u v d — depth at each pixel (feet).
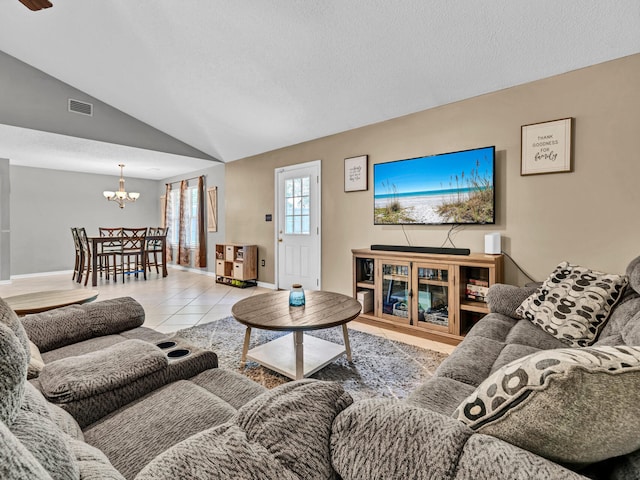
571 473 1.53
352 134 12.75
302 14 7.95
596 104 7.77
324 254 13.93
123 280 18.49
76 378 3.47
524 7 6.73
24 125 12.69
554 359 1.80
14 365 1.55
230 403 3.70
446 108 10.24
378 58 8.89
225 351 8.37
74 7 9.59
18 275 20.45
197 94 12.67
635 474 1.65
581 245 8.05
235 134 15.21
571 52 7.54
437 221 10.26
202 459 1.76
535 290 7.06
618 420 1.59
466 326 9.06
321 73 9.95
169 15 9.07
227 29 9.02
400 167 11.08
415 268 9.51
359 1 7.32
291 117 12.76
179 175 23.98
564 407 1.64
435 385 4.17
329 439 2.10
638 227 7.34
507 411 1.87
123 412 3.48
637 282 5.12
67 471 1.63
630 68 7.35
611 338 4.94
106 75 12.75
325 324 6.11
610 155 7.62
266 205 16.78
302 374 6.41
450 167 9.93
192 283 18.29
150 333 5.94
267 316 6.59
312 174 14.39
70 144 15.10
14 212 20.34
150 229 22.56
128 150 16.25
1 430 1.29
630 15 6.42
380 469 1.80
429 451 1.77
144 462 2.74
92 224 23.44
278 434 2.00
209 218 20.89
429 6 7.11
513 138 8.98
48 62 12.55
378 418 2.05
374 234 12.13
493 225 9.37
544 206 8.54
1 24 10.76
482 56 8.15
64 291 9.16
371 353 8.24
